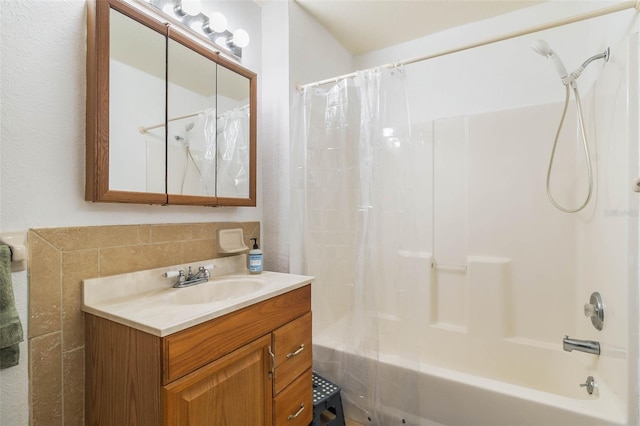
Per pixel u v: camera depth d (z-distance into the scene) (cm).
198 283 133
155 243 126
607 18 145
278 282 135
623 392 115
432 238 215
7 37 89
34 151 94
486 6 193
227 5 164
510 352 187
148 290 121
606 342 133
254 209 181
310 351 139
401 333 154
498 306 192
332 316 172
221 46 158
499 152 196
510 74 199
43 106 96
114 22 109
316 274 175
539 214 187
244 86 165
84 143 105
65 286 99
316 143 175
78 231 103
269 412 115
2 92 88
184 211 140
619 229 123
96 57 103
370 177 159
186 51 136
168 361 82
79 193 104
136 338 87
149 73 121
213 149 148
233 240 161
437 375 146
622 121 120
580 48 181
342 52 236
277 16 182
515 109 193
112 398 94
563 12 186
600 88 148
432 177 216
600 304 142
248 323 108
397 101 155
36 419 93
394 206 156
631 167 111
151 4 127
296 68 184
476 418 136
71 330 101
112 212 113
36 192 94
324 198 174
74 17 103
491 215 198
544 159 185
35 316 93
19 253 88
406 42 232
